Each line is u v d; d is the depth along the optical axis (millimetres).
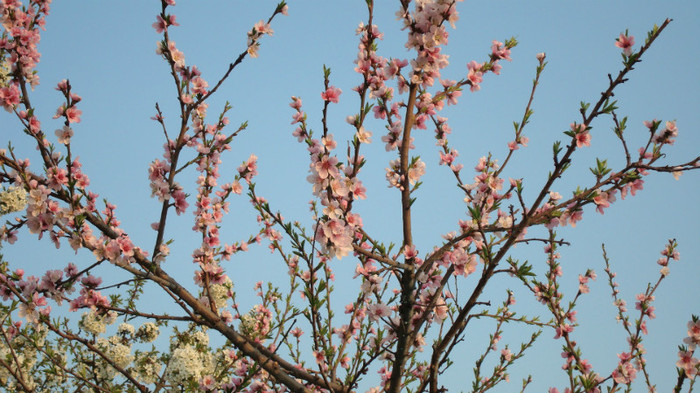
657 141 4098
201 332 7121
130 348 7234
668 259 6301
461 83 4820
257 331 6785
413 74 4391
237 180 5711
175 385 6434
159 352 7328
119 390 5871
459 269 4406
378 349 4449
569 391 5148
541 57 4992
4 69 6289
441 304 4570
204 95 5145
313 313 4906
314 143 4027
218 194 5691
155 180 4781
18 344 6562
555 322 5789
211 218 5500
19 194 7418
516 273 3807
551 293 5773
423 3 4262
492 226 4172
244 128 5707
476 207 3969
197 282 5574
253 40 5141
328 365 4930
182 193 4773
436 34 4215
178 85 4941
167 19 4891
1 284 4594
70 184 4289
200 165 5559
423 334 4734
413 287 4355
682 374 4348
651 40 3711
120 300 6008
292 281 6461
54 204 4277
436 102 4914
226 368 6746
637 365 5770
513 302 6027
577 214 4043
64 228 4254
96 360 6953
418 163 4594
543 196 3834
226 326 4664
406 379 5309
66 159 4316
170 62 4922
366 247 4691
